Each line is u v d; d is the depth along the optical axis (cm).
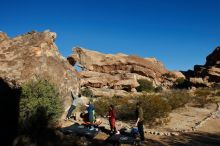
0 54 1421
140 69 6625
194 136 1495
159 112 1917
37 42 1490
